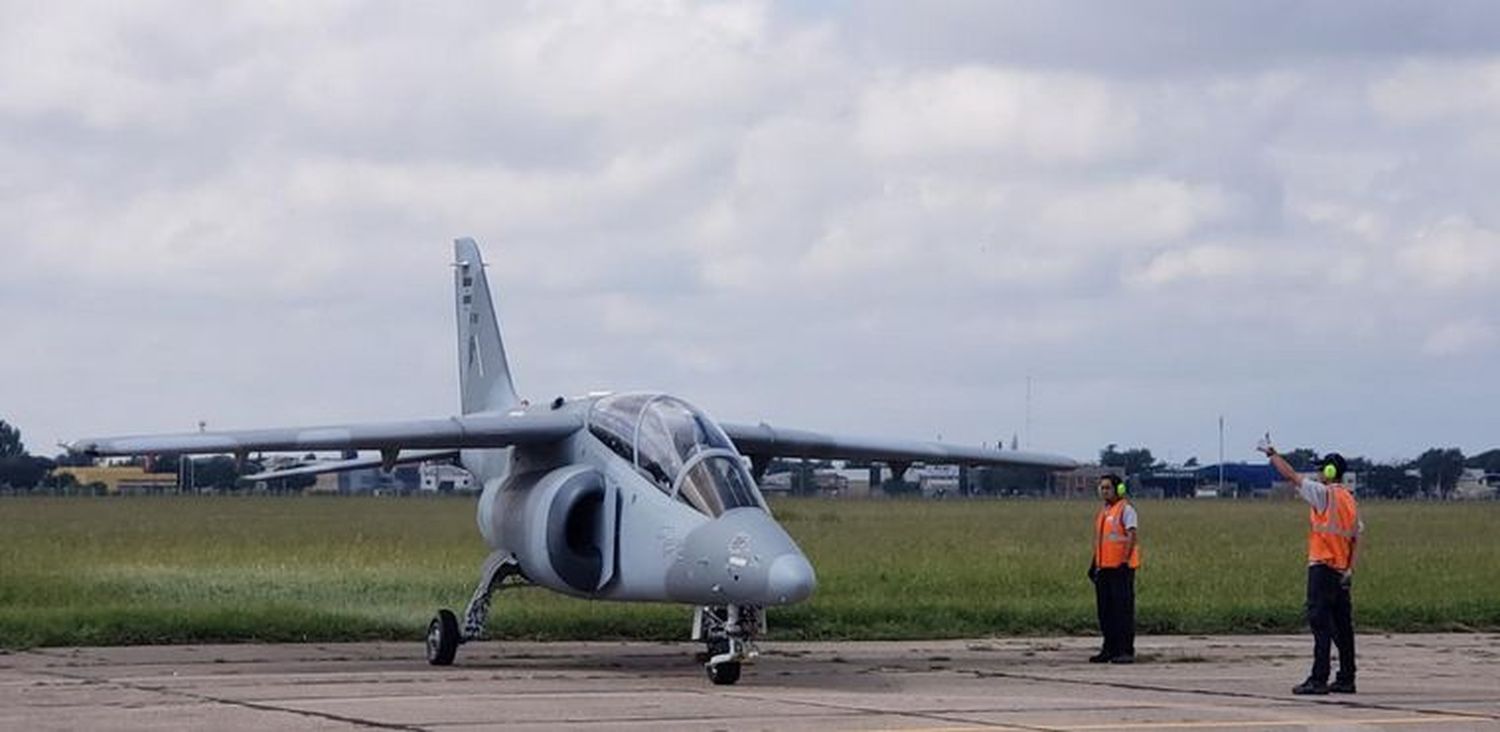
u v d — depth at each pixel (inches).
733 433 1072.2
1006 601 1382.9
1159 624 1240.8
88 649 1083.3
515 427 981.8
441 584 1569.9
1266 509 5265.8
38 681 883.4
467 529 3021.7
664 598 909.2
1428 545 2655.0
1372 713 783.7
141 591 1502.2
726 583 866.1
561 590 963.3
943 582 1642.5
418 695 822.5
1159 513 4768.7
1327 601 854.5
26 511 4220.0
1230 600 1419.8
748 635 892.0
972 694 847.1
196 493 6417.3
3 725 714.2
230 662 1005.2
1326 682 853.2
